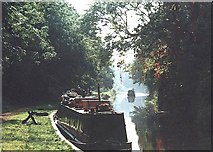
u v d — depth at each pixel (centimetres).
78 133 2128
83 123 2044
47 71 6512
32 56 5362
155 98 4631
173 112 3250
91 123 1944
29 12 4006
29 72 5775
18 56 4094
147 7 3784
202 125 2677
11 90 5559
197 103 2831
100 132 1936
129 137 2656
